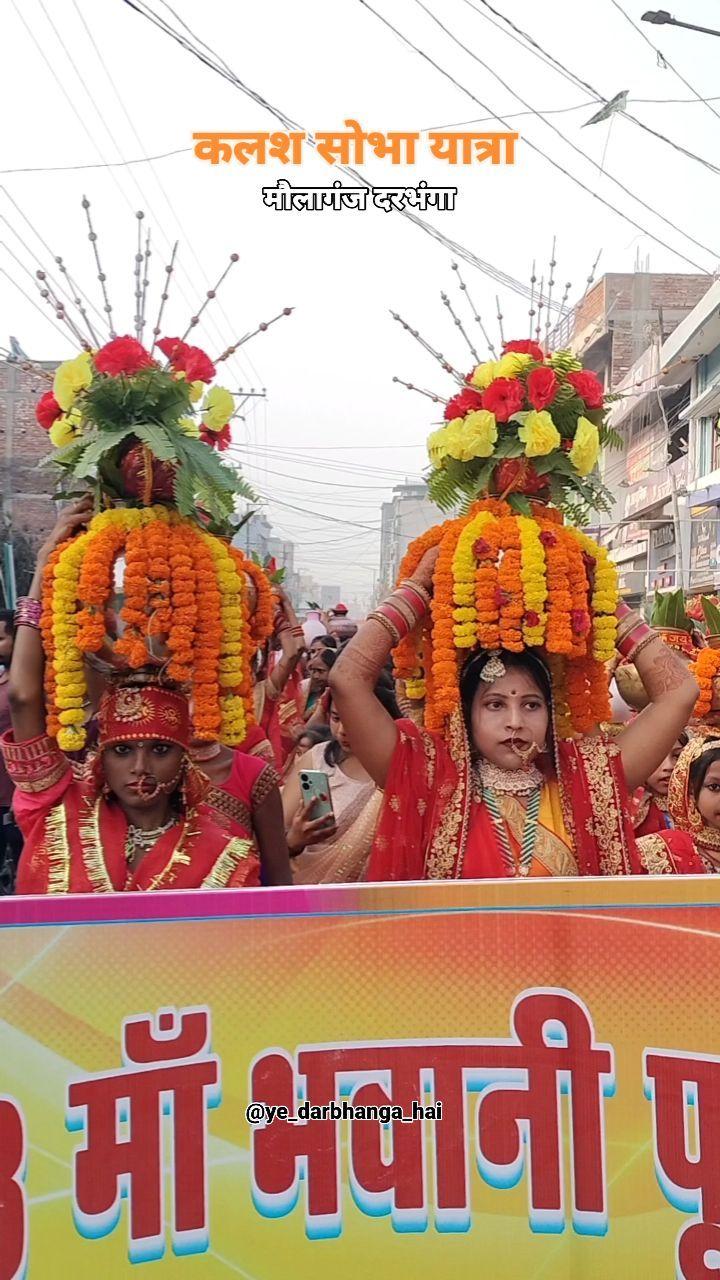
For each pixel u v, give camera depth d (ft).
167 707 7.79
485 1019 6.38
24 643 7.96
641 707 12.41
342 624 22.16
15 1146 6.18
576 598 8.30
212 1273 6.18
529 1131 6.36
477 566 8.26
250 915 6.31
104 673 7.99
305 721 16.83
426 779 8.64
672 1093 6.40
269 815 9.56
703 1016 6.41
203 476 7.82
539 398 8.51
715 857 10.30
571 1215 6.32
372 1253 6.26
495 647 8.42
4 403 44.55
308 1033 6.31
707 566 63.00
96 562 7.41
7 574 44.04
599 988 6.42
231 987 6.30
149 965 6.26
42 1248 6.14
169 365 8.20
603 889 6.44
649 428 77.77
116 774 7.80
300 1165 6.26
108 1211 6.16
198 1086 6.26
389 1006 6.35
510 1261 6.30
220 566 7.73
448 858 8.42
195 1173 6.22
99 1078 6.21
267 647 11.71
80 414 7.97
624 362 77.61
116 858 7.79
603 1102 6.38
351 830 10.79
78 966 6.23
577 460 8.50
